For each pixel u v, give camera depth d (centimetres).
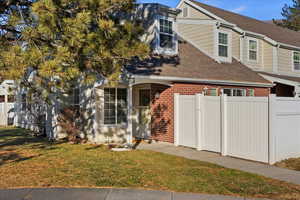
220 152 955
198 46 1642
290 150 853
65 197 532
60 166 767
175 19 1408
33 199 520
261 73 1675
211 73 1312
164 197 536
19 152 977
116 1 676
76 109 1312
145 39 1360
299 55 2017
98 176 670
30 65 637
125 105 1255
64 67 641
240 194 558
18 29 732
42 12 596
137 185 607
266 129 817
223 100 940
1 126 1984
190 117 1073
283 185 616
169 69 1184
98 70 701
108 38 672
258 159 837
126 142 1166
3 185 602
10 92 1077
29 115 1720
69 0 629
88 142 1210
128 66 1098
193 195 549
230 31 1653
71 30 612
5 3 721
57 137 1306
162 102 1198
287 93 1877
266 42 1862
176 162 833
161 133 1205
